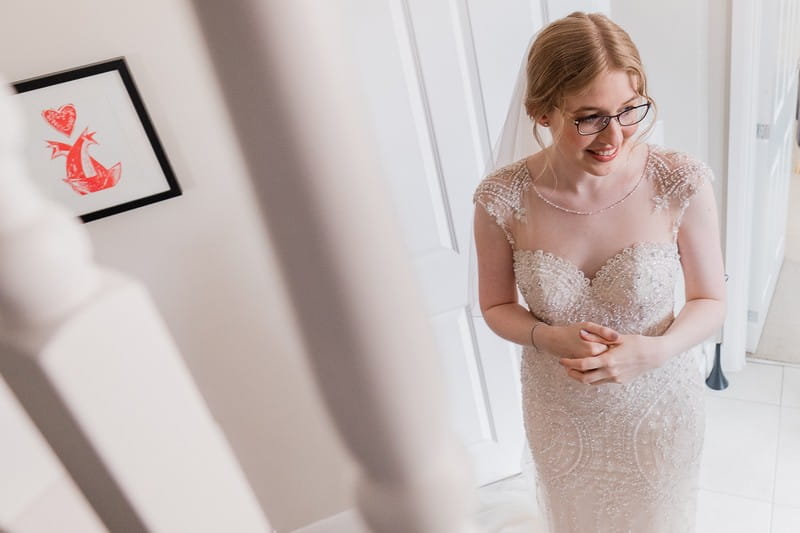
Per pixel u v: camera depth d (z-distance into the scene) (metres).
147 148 1.75
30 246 0.23
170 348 0.27
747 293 2.75
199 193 1.85
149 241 1.87
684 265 1.55
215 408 2.14
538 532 2.33
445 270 2.17
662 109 2.42
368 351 0.27
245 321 2.05
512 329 1.57
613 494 1.66
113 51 1.65
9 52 1.59
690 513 1.79
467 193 2.08
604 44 1.25
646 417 1.56
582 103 1.28
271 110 0.22
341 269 0.25
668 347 1.43
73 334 0.24
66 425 0.25
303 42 0.21
